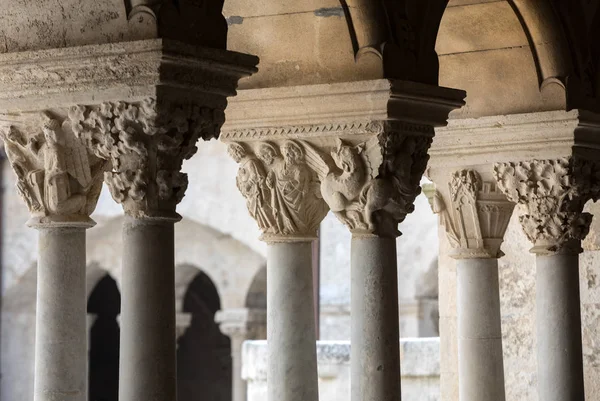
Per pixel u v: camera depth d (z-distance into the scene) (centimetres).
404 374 1452
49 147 729
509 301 1201
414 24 833
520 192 988
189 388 2919
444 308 1266
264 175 900
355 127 827
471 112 997
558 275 977
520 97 977
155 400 690
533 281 1187
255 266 2414
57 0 691
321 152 863
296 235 912
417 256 2211
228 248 2434
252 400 1545
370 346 823
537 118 964
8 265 2455
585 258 1158
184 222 2447
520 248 1195
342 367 1500
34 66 696
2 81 714
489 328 1035
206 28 690
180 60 671
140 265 691
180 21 677
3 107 723
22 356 2484
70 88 694
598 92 978
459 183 1019
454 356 1257
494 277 1036
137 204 688
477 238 1031
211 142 2391
